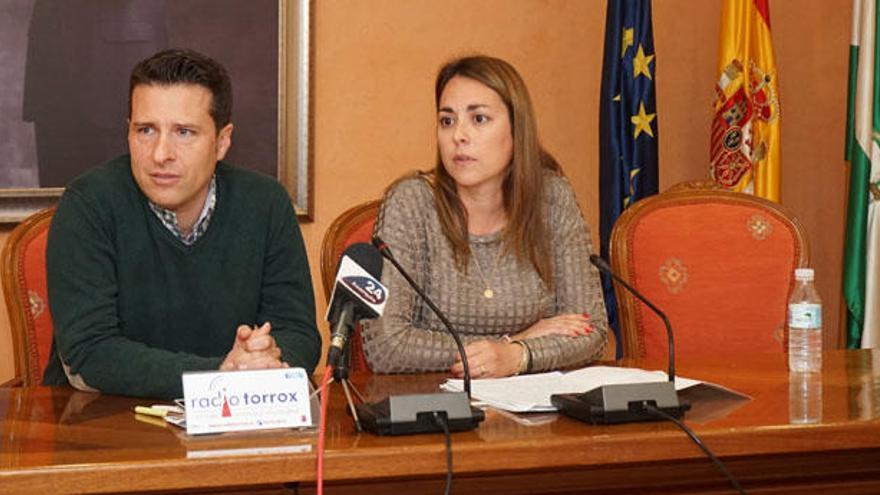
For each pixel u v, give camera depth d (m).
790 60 4.44
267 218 2.45
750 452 1.70
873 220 3.91
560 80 4.20
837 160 4.47
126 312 2.32
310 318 2.45
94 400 2.02
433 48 4.07
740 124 4.01
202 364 2.03
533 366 2.39
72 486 1.45
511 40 4.15
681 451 1.67
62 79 3.66
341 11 3.97
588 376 2.12
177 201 2.22
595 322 2.65
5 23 3.61
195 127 2.21
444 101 2.63
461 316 2.58
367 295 1.68
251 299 2.43
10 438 1.64
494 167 2.59
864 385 2.12
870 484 1.98
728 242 3.00
